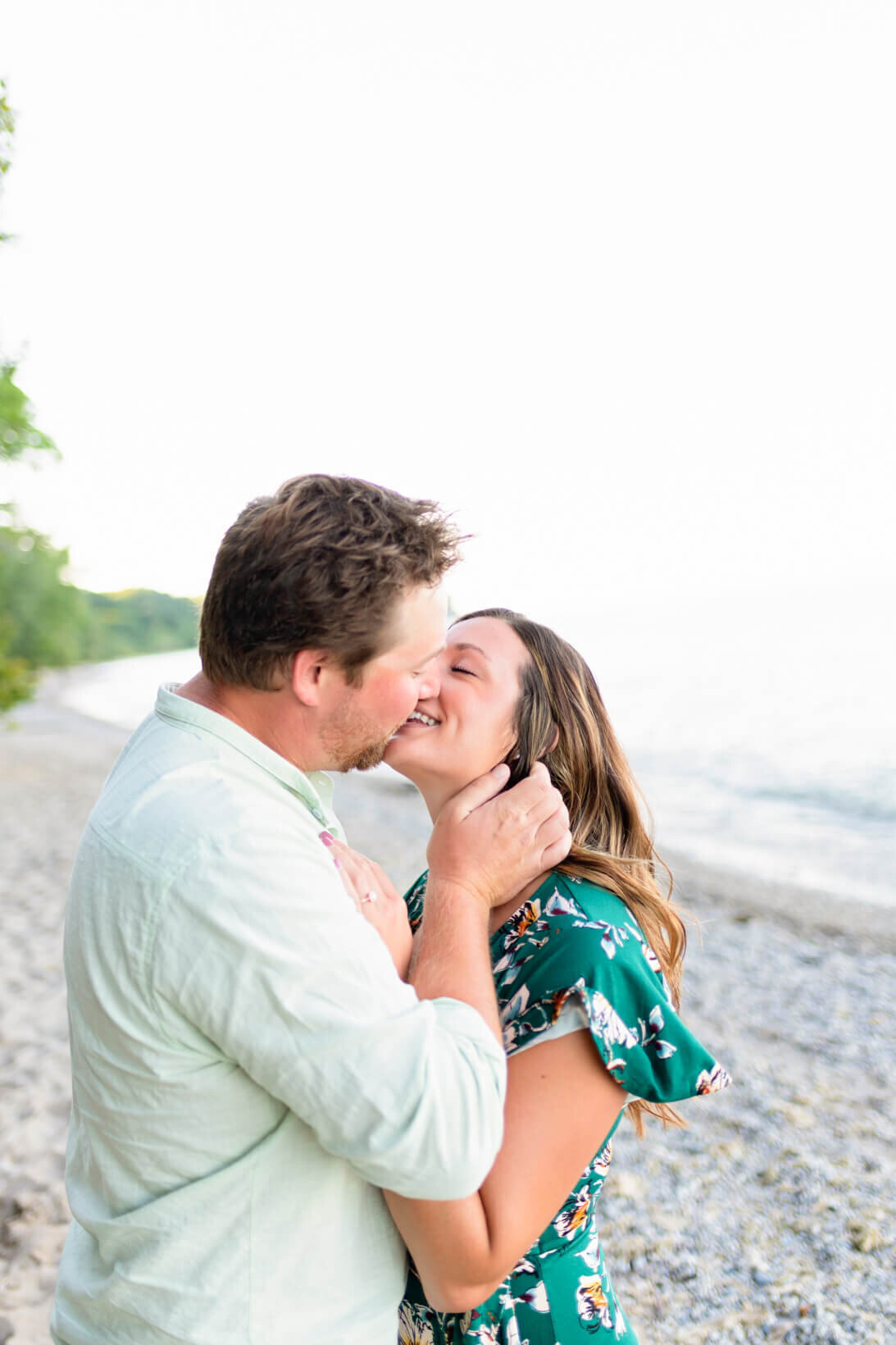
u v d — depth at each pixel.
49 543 18.25
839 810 16.03
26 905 7.80
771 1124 4.41
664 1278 3.26
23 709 44.50
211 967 1.05
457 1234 1.13
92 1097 1.16
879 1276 3.24
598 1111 1.25
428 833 12.89
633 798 1.71
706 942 7.80
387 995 1.08
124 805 1.16
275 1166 1.12
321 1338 1.15
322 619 1.17
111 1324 1.15
